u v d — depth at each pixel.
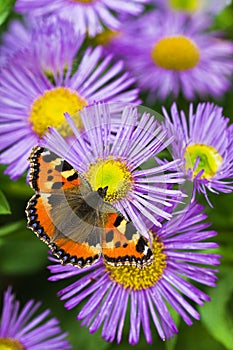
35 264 0.50
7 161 0.44
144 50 0.51
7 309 0.46
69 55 0.45
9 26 0.50
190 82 0.51
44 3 0.47
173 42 0.51
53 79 0.45
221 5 0.55
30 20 0.50
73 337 0.48
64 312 0.49
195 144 0.42
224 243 0.46
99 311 0.41
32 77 0.45
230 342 0.44
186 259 0.41
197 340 0.48
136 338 0.40
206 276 0.41
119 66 0.45
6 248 0.50
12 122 0.44
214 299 0.45
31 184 0.39
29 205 0.38
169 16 0.53
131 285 0.41
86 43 0.49
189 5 0.55
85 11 0.48
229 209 0.46
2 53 0.50
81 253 0.38
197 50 0.51
